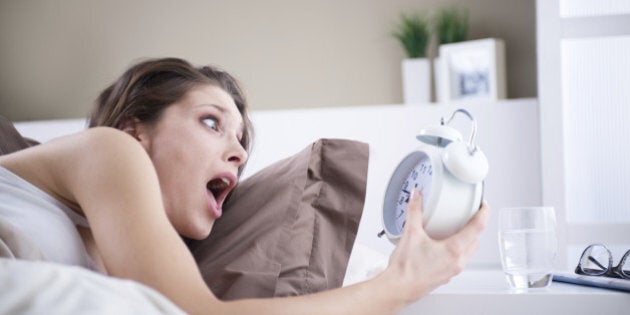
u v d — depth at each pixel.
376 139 3.47
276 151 3.54
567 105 3.05
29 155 1.12
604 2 3.00
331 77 4.48
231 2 4.59
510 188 3.39
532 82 4.21
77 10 4.77
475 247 1.02
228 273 1.17
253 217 1.28
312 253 1.25
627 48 2.99
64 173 1.05
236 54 4.59
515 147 3.39
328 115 3.51
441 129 1.02
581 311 1.02
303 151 1.37
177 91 1.24
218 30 4.60
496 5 4.25
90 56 4.76
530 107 3.38
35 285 0.69
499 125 3.40
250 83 4.56
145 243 0.91
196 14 4.63
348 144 1.35
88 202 0.98
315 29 4.49
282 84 4.53
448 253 0.99
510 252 1.08
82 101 4.79
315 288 1.22
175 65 1.27
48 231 1.04
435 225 1.00
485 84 4.06
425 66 4.18
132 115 1.23
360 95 4.44
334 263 1.28
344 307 0.94
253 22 4.56
